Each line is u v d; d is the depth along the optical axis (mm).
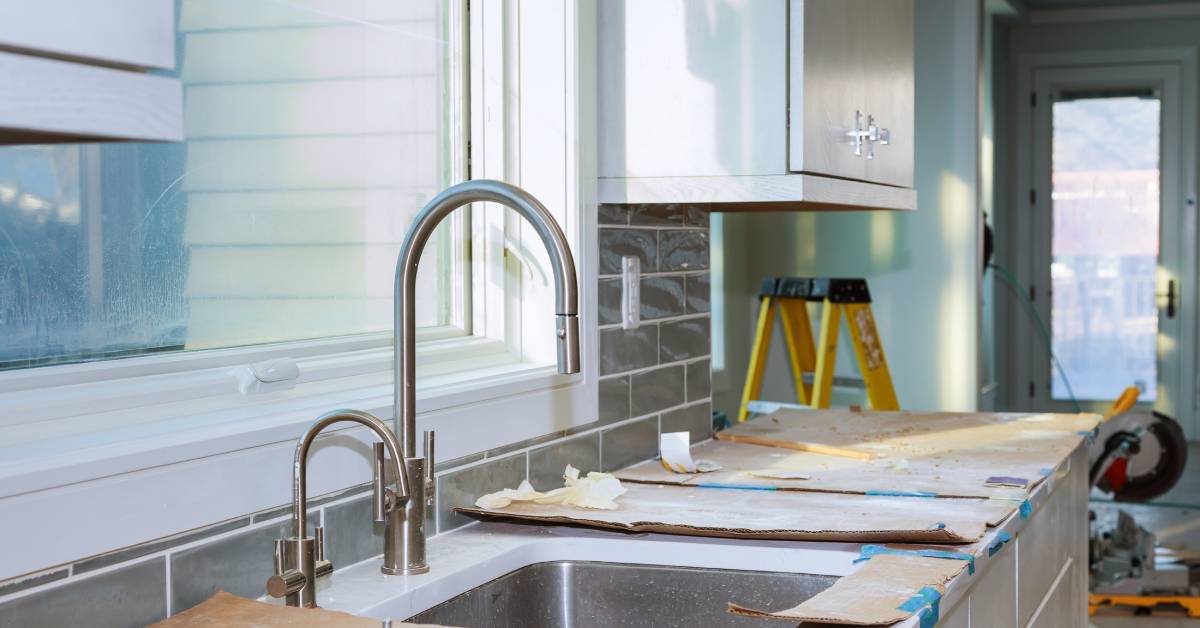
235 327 1503
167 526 1210
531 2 1964
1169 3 7652
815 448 2283
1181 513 5805
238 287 1507
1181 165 7793
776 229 5344
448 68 1932
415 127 1853
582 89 1967
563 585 1631
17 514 1050
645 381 2236
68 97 604
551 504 1780
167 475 1209
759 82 1944
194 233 1433
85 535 1116
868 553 1509
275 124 1561
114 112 628
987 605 1622
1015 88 7996
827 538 1546
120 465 1152
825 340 4262
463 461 1726
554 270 1303
